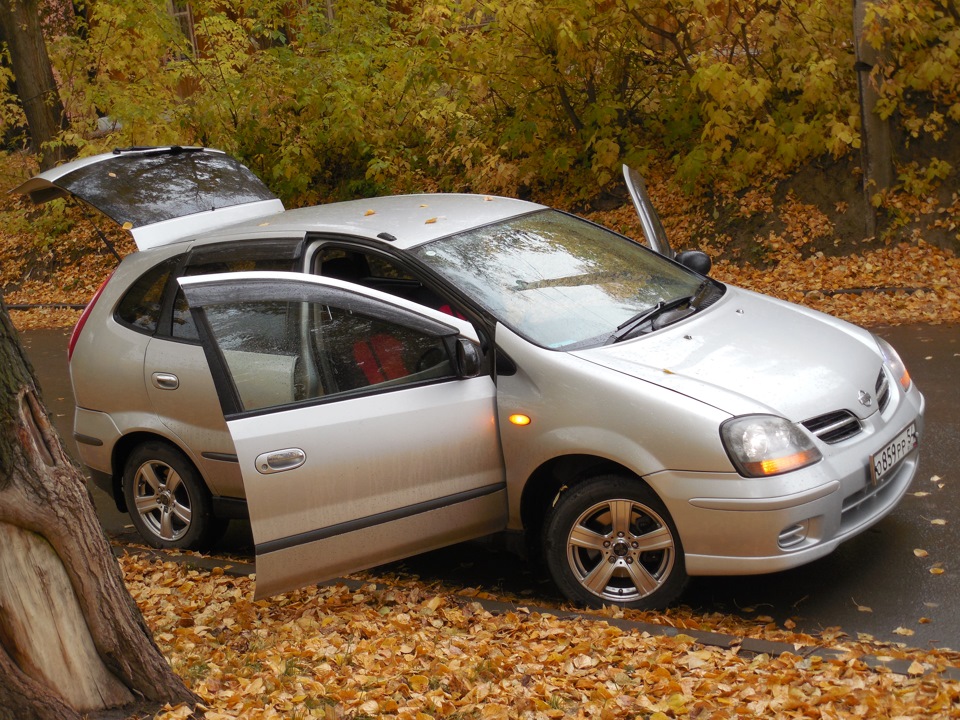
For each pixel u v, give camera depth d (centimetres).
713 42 1288
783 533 446
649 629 453
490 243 559
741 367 486
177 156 700
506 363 499
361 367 486
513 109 1409
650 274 583
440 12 1280
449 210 598
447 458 491
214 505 604
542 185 1434
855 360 518
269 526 461
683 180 1280
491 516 506
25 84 1792
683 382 470
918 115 1173
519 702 389
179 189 667
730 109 1266
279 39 1537
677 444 454
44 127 1797
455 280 524
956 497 583
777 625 469
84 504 356
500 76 1341
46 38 1933
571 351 495
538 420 486
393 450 480
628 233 1293
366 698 396
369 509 481
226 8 1677
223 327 466
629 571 482
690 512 454
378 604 523
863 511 482
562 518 491
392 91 1480
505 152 1470
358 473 475
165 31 1511
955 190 1116
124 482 643
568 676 414
